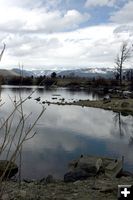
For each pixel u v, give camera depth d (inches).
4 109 1248.8
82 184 359.3
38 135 934.4
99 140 922.1
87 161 475.2
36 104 2044.8
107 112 1711.4
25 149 745.0
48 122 1226.0
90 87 4623.5
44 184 362.0
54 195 302.0
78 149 781.9
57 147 788.6
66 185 353.7
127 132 1074.1
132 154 739.4
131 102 1959.9
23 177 498.9
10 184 335.6
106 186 340.8
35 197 287.6
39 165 599.8
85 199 290.2
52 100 2397.9
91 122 1310.3
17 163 607.5
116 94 2716.5
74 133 1024.2
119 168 495.8
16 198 274.7
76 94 3238.2
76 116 1499.8
